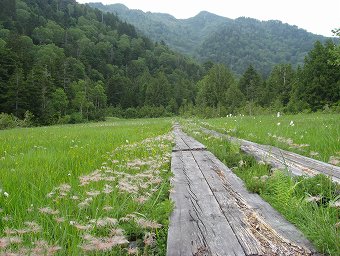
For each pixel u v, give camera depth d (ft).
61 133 67.41
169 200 13.03
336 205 10.75
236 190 15.11
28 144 41.19
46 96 236.63
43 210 11.45
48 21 558.97
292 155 24.43
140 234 11.39
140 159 23.75
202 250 8.70
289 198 12.63
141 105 390.63
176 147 32.91
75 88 312.29
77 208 13.14
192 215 11.61
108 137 50.85
